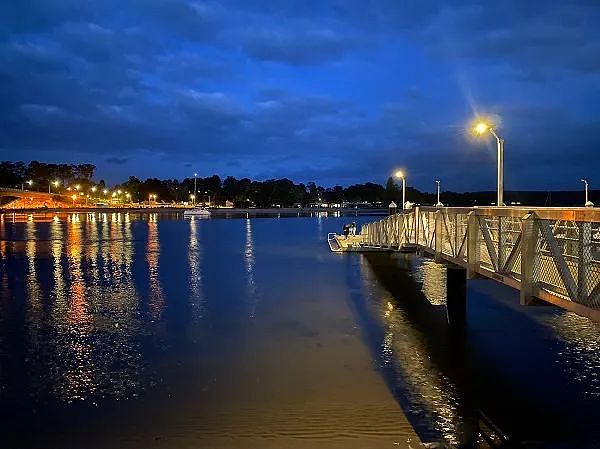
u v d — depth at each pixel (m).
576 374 13.73
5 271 34.31
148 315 20.59
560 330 17.97
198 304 22.73
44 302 23.39
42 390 12.72
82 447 9.95
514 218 12.81
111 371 14.02
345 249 43.25
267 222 125.44
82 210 175.75
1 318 20.16
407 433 10.39
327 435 10.30
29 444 10.07
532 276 10.53
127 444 10.00
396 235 30.64
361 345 16.36
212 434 10.35
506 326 18.58
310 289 26.44
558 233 10.70
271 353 15.55
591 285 9.04
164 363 14.66
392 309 21.61
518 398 12.16
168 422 10.90
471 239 14.61
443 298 23.95
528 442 10.06
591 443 9.98
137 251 48.50
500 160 20.88
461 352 15.60
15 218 136.12
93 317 20.28
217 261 39.81
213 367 14.29
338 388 12.70
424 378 13.44
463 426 10.70
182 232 80.50
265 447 9.80
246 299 23.84
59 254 45.56
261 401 11.91
